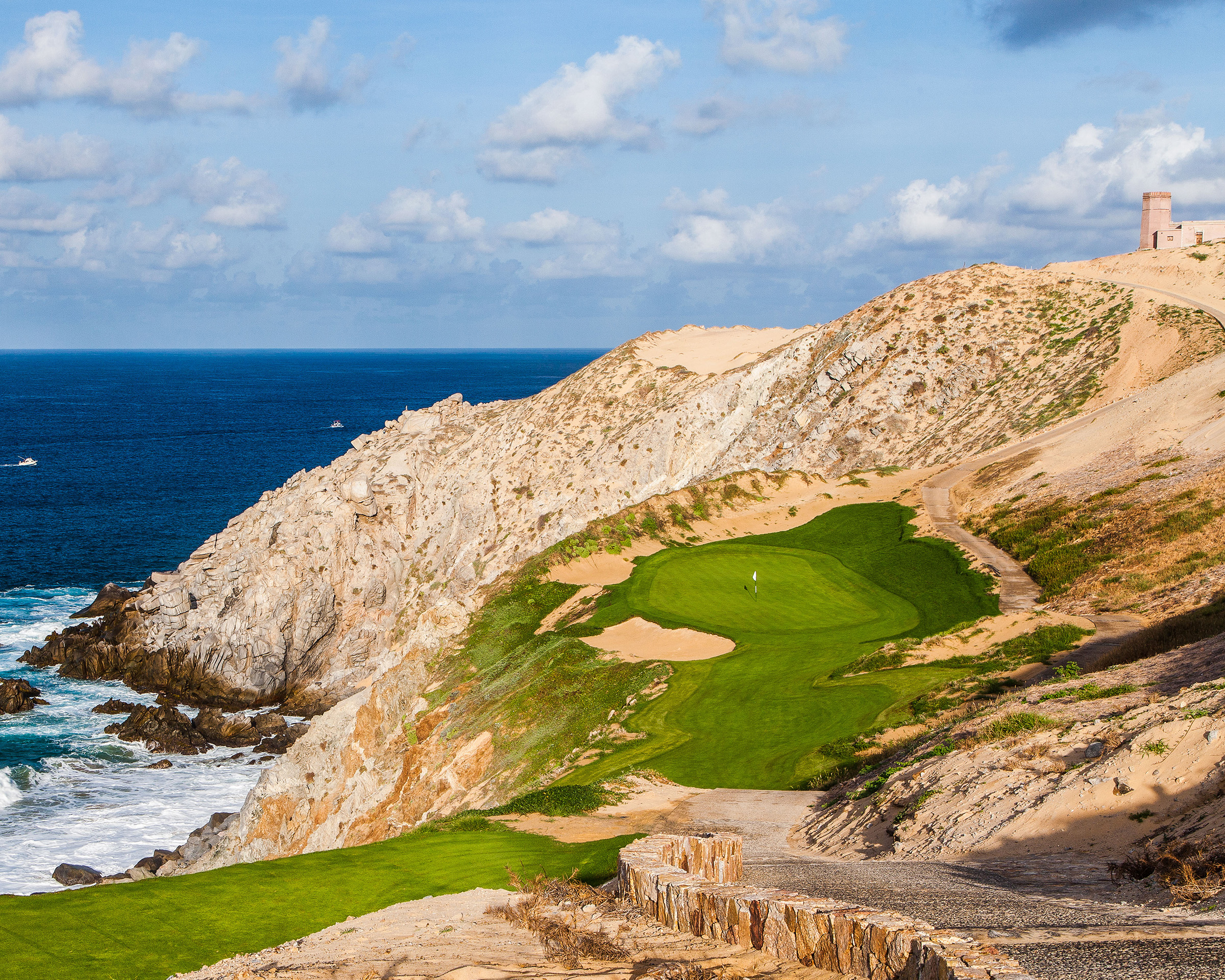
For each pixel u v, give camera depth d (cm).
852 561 5278
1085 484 5628
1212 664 2262
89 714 6744
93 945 1430
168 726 6406
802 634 4138
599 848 2028
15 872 4516
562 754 3431
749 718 3219
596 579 5522
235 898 1664
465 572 8575
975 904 1084
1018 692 2742
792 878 1394
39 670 7531
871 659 3597
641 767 2897
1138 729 1731
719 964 943
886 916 882
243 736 6562
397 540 8938
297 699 7669
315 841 4384
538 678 4206
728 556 5400
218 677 7500
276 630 7706
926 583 4769
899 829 1827
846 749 2805
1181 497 4706
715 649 4053
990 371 8888
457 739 4147
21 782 5600
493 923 1352
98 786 5650
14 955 1383
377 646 8244
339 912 1612
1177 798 1418
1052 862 1362
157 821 5216
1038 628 3556
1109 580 4072
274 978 1135
